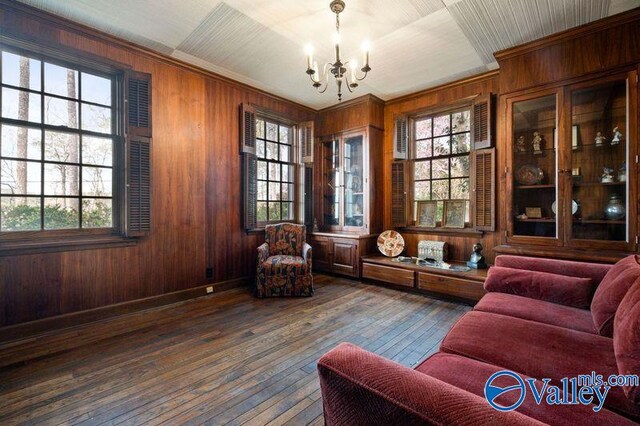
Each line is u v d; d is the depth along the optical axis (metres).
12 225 2.37
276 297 3.41
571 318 1.65
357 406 0.71
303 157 4.50
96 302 2.71
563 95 2.61
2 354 2.11
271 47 2.93
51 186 2.54
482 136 3.41
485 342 1.37
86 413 1.53
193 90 3.36
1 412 1.53
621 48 2.36
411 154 4.15
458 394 0.63
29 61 2.45
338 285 3.93
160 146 3.11
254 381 1.81
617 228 2.46
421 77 3.59
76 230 2.65
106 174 2.83
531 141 2.87
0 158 2.32
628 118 2.34
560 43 2.62
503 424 0.54
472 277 3.07
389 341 2.33
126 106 2.82
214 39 2.79
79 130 2.67
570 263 2.06
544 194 2.81
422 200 4.05
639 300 1.08
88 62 2.66
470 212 3.58
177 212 3.23
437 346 2.25
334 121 4.61
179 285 3.25
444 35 2.69
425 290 3.45
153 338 2.37
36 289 2.42
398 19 2.46
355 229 4.37
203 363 2.01
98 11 2.40
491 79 3.44
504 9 2.32
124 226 2.83
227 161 3.68
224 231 3.65
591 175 2.57
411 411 0.61
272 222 4.28
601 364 1.18
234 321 2.71
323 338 2.38
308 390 1.73
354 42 2.81
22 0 2.27
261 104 4.06
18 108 2.39
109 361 2.03
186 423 1.47
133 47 2.89
